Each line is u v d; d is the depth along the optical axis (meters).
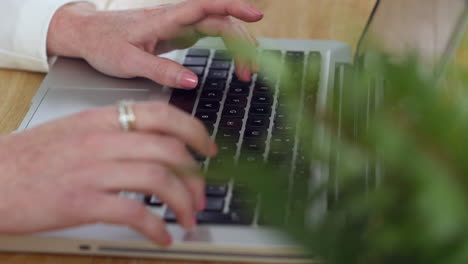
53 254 0.60
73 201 0.54
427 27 0.57
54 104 0.80
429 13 0.58
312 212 0.31
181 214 0.55
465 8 0.50
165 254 0.58
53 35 0.88
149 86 0.82
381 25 0.73
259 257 0.57
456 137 0.29
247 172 0.31
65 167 0.56
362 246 0.31
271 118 0.73
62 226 0.56
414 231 0.29
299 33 0.91
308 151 0.33
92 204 0.54
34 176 0.57
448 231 0.28
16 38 0.88
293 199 0.30
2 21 0.88
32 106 0.80
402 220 0.30
